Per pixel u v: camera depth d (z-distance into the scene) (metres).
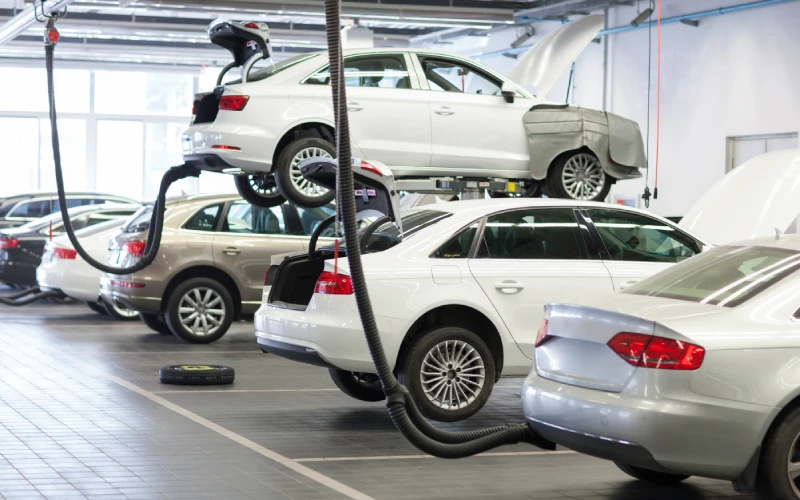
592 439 5.44
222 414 8.63
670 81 21.00
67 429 7.86
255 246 13.52
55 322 16.20
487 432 5.77
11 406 8.80
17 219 21.83
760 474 5.39
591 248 8.45
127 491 6.03
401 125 11.02
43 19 15.29
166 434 7.74
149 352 12.66
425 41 28.44
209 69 32.22
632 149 11.97
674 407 5.20
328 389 10.13
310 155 10.73
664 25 21.09
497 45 26.56
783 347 5.34
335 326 7.80
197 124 10.94
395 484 6.35
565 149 11.60
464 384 8.12
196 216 13.41
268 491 6.09
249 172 10.78
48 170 32.41
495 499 6.06
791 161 11.45
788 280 5.60
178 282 13.41
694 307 5.54
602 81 22.78
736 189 11.63
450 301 7.96
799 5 18.27
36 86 32.09
